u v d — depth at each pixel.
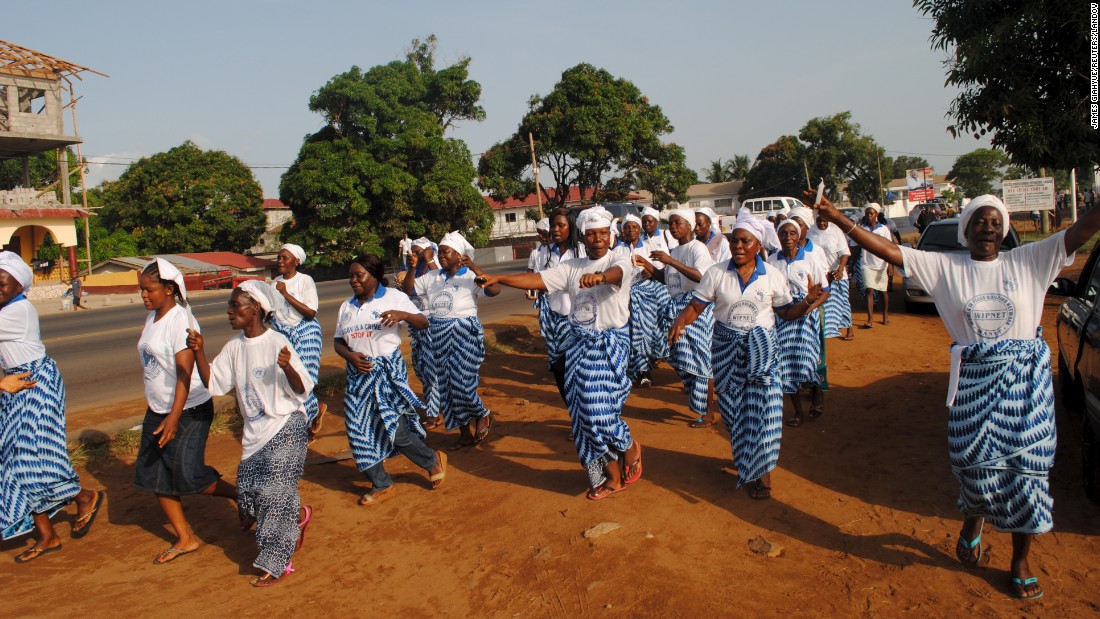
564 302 5.31
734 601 3.69
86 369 11.30
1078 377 5.57
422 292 6.46
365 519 4.99
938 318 11.70
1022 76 9.47
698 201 75.81
